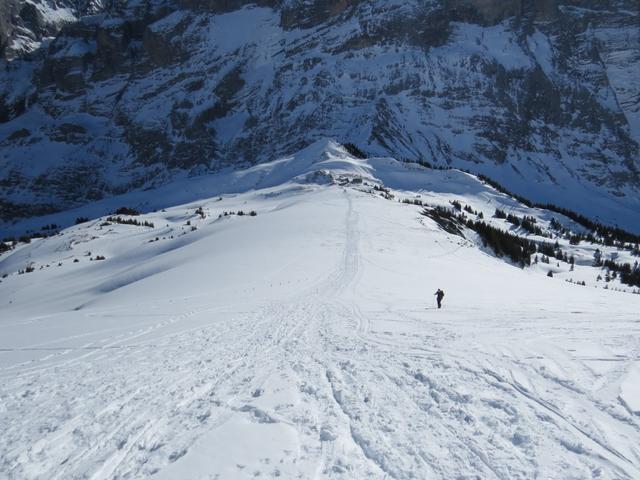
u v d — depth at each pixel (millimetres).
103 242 105812
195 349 14438
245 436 7551
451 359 11695
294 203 103812
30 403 9742
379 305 23781
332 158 196250
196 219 114938
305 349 13961
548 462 6391
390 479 6172
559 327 16078
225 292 30422
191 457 6891
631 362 10602
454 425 7715
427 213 88875
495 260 61812
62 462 7094
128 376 11484
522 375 10047
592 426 7387
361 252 48094
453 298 26781
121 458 7117
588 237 149000
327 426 7844
